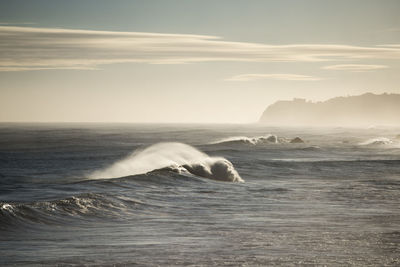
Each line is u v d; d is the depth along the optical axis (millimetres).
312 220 20766
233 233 17703
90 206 21844
